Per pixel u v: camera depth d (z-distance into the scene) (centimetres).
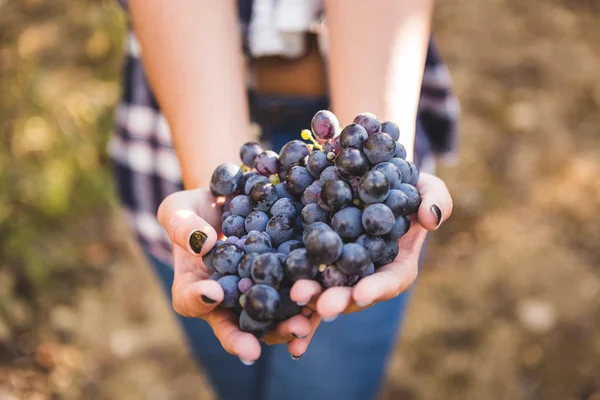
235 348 92
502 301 271
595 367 249
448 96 164
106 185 297
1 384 245
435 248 291
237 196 108
